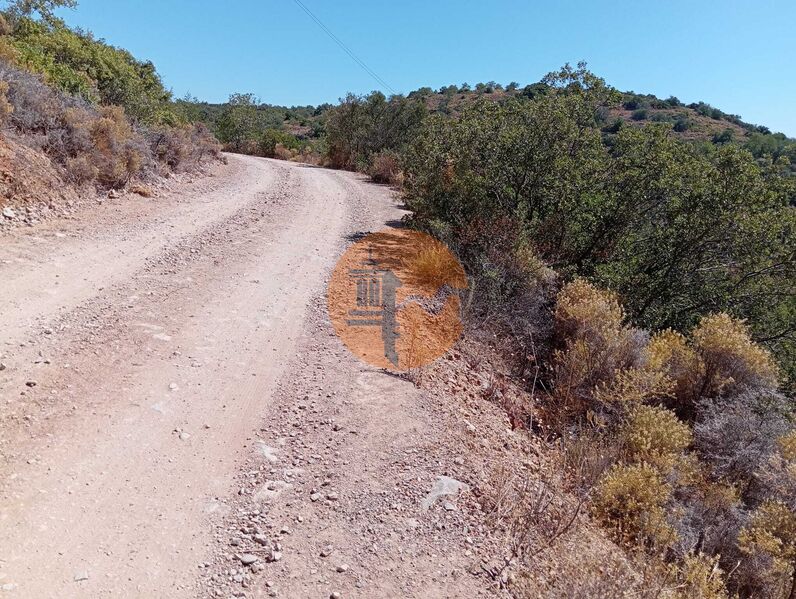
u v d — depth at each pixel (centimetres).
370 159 2597
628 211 1053
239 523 326
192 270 755
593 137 1085
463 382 580
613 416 618
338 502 353
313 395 481
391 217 1348
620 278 1020
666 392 662
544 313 817
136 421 408
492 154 1098
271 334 594
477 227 952
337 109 2920
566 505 424
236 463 382
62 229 803
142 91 1625
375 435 431
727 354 710
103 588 267
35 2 1577
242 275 765
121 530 306
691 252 1074
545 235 1069
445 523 346
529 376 695
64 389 428
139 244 818
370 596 282
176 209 1084
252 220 1100
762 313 1110
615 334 709
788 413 655
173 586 274
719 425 597
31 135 925
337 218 1239
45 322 522
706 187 1016
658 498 447
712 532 467
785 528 463
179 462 373
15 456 346
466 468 412
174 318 593
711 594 360
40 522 300
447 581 299
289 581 286
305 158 3272
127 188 1112
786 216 1027
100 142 1067
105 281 655
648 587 332
